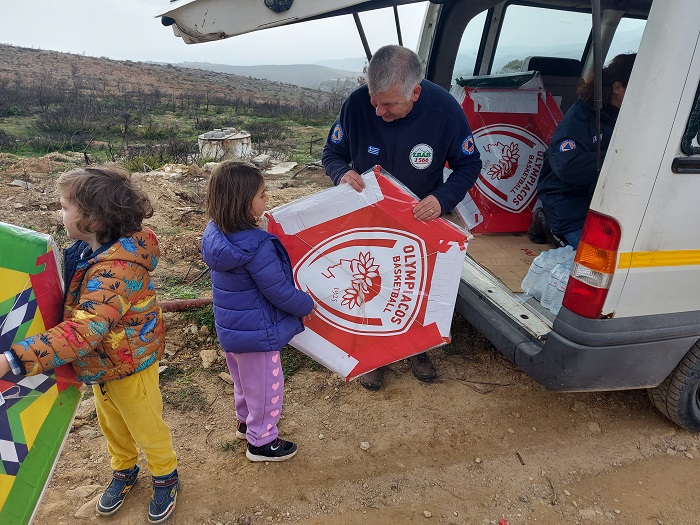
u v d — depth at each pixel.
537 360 2.57
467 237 2.42
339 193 2.36
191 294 4.23
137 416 2.12
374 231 2.42
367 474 2.66
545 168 4.12
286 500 2.48
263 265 2.12
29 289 1.70
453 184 2.72
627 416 3.17
